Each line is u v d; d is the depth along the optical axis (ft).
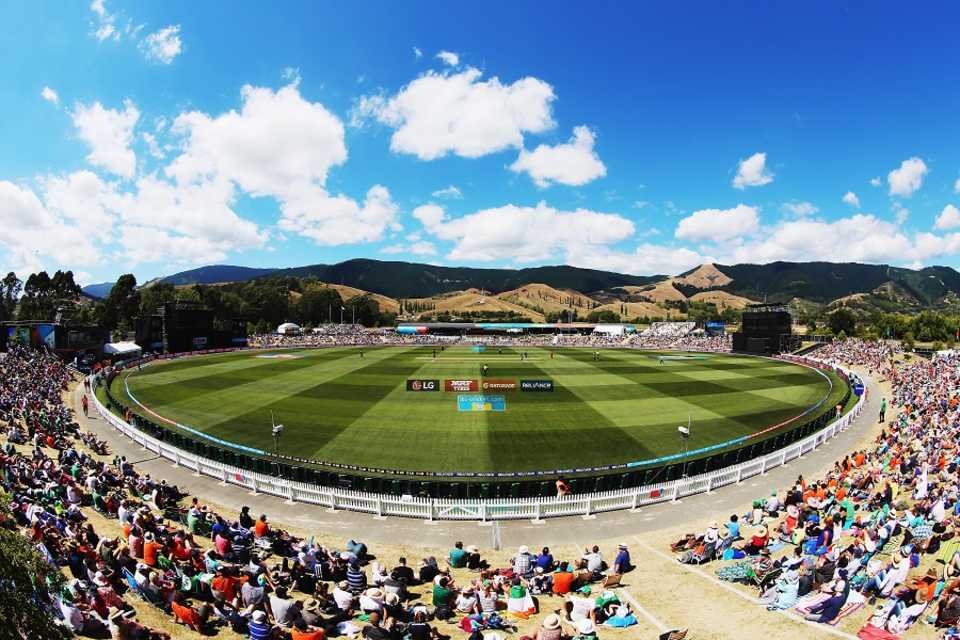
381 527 78.95
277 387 200.23
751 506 87.30
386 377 227.61
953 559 50.88
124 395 191.52
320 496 87.10
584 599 48.57
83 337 285.43
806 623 46.03
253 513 83.51
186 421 148.77
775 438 121.39
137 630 39.24
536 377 230.68
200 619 44.04
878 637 42.60
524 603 49.60
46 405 144.05
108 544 54.24
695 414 159.53
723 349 399.85
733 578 56.95
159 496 80.12
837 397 194.90
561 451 120.57
